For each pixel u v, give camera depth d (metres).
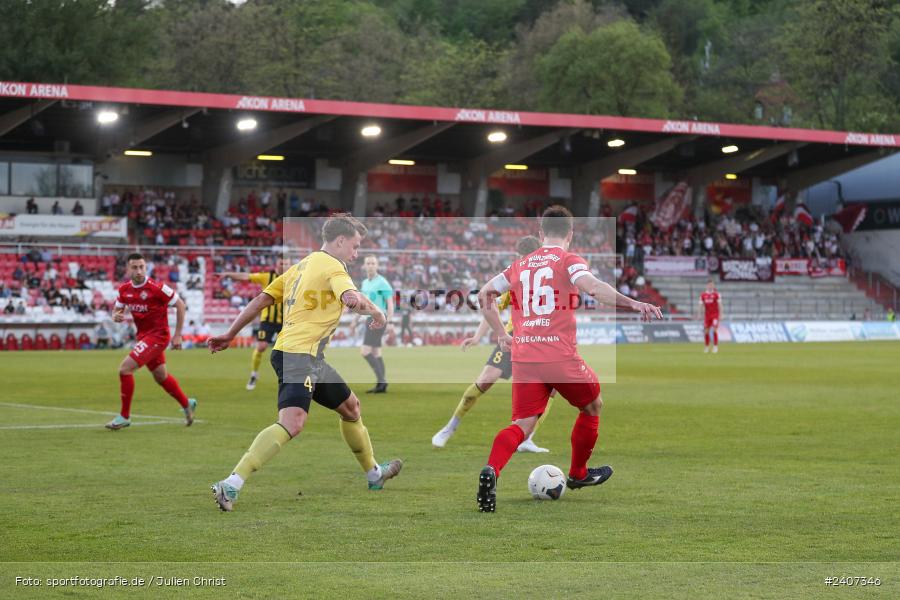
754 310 81.38
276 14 121.75
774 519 11.56
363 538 10.59
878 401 27.39
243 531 10.91
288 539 10.55
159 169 77.50
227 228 74.62
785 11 152.00
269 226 76.38
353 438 13.20
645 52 115.94
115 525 11.20
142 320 20.48
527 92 126.44
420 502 12.59
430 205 83.94
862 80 132.25
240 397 28.45
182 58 109.94
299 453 16.94
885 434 20.05
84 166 69.31
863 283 88.75
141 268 20.16
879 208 91.19
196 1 122.50
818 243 90.19
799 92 132.88
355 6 144.62
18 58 97.06
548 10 151.25
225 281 68.44
